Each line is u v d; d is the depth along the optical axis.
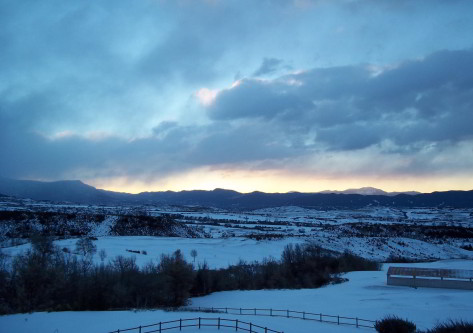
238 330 29.03
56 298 43.72
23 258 47.84
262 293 63.31
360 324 35.34
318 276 75.25
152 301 50.38
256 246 112.06
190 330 28.75
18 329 30.61
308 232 168.00
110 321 33.03
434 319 37.38
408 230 171.00
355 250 119.00
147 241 113.50
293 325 33.44
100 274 48.44
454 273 62.47
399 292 58.50
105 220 141.00
